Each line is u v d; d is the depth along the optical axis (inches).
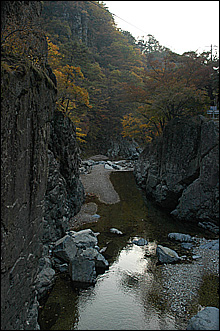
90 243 674.2
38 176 378.3
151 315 447.8
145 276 569.0
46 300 478.6
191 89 1085.1
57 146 812.6
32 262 366.9
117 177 1620.3
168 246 730.8
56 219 689.6
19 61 319.9
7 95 257.6
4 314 268.2
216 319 394.6
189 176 986.1
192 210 932.0
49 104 427.8
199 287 530.6
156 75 1370.6
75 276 534.9
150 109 1289.4
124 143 2709.2
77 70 1143.0
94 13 3053.6
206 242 763.4
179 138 1048.8
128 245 727.1
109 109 2549.2
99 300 482.9
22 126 304.3
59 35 2266.2
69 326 414.9
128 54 2920.8
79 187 1023.0
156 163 1238.3
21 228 315.6
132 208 1075.9
